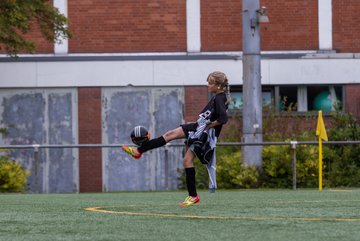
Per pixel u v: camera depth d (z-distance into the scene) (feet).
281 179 191.42
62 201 111.96
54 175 242.17
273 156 191.31
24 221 70.85
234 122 223.92
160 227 64.08
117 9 242.78
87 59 241.35
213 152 92.53
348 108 242.58
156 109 242.58
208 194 140.36
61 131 241.96
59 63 241.14
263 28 244.22
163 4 243.19
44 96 241.76
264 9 188.65
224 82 92.17
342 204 91.81
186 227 63.67
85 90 241.96
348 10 245.65
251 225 64.49
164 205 94.07
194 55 242.58
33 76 241.14
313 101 244.01
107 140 242.37
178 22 243.40
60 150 242.58
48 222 69.67
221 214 76.38
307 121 236.22
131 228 63.67
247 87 189.78
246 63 190.08
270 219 69.56
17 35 202.59
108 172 242.78
